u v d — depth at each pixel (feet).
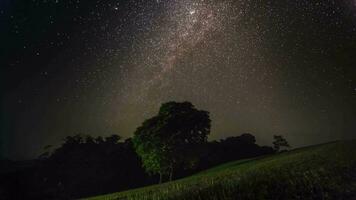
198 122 215.51
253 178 93.15
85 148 356.18
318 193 70.49
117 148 355.97
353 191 69.00
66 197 302.45
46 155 355.15
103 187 314.96
